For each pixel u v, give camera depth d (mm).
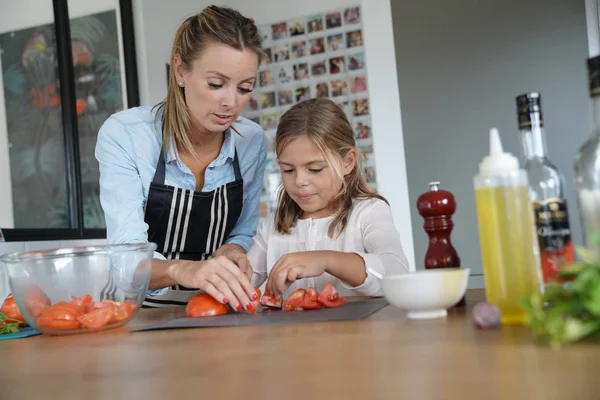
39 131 3131
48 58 3232
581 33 3484
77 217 3281
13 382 714
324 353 706
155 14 3928
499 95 3619
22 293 1125
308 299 1217
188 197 1858
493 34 3629
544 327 632
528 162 860
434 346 684
